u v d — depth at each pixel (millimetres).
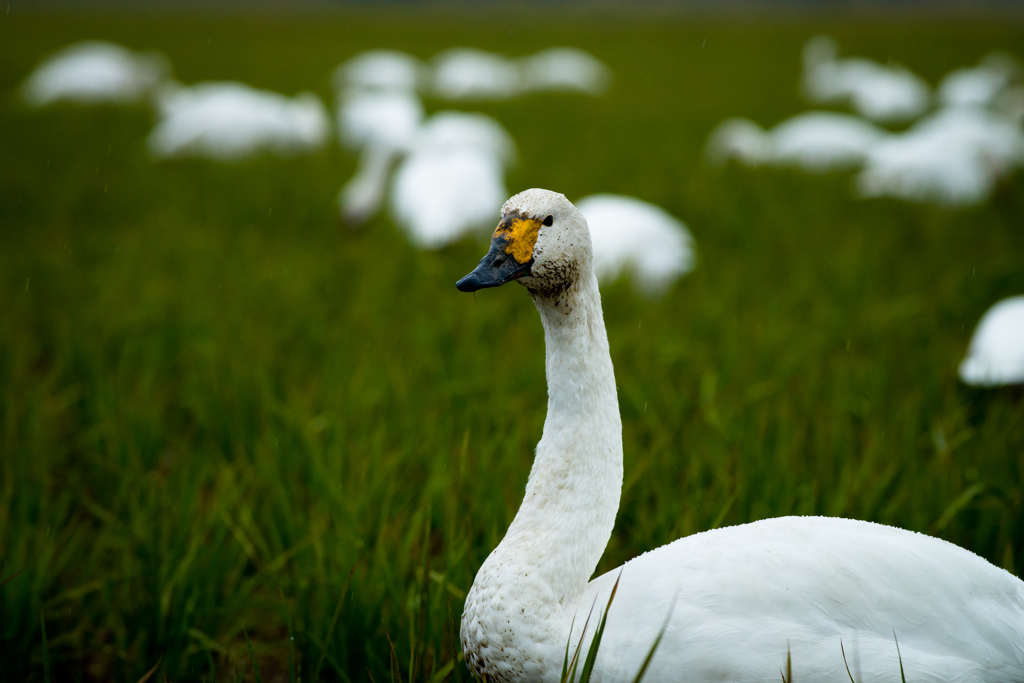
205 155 29141
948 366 11281
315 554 7566
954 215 20516
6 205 20312
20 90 45406
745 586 5176
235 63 61500
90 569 7602
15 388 10805
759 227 19172
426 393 10578
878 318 13125
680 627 5059
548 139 32688
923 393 10570
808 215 20484
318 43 83625
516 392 10578
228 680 6918
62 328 12367
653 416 9812
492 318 13070
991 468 8648
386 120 31000
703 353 11812
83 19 111688
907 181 22203
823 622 5102
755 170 27172
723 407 9969
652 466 8555
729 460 8461
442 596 6508
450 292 14508
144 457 9680
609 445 5602
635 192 22484
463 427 9438
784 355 11727
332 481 8312
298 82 52250
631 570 5469
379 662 6414
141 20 113625
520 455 8648
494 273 5305
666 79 57969
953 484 8188
